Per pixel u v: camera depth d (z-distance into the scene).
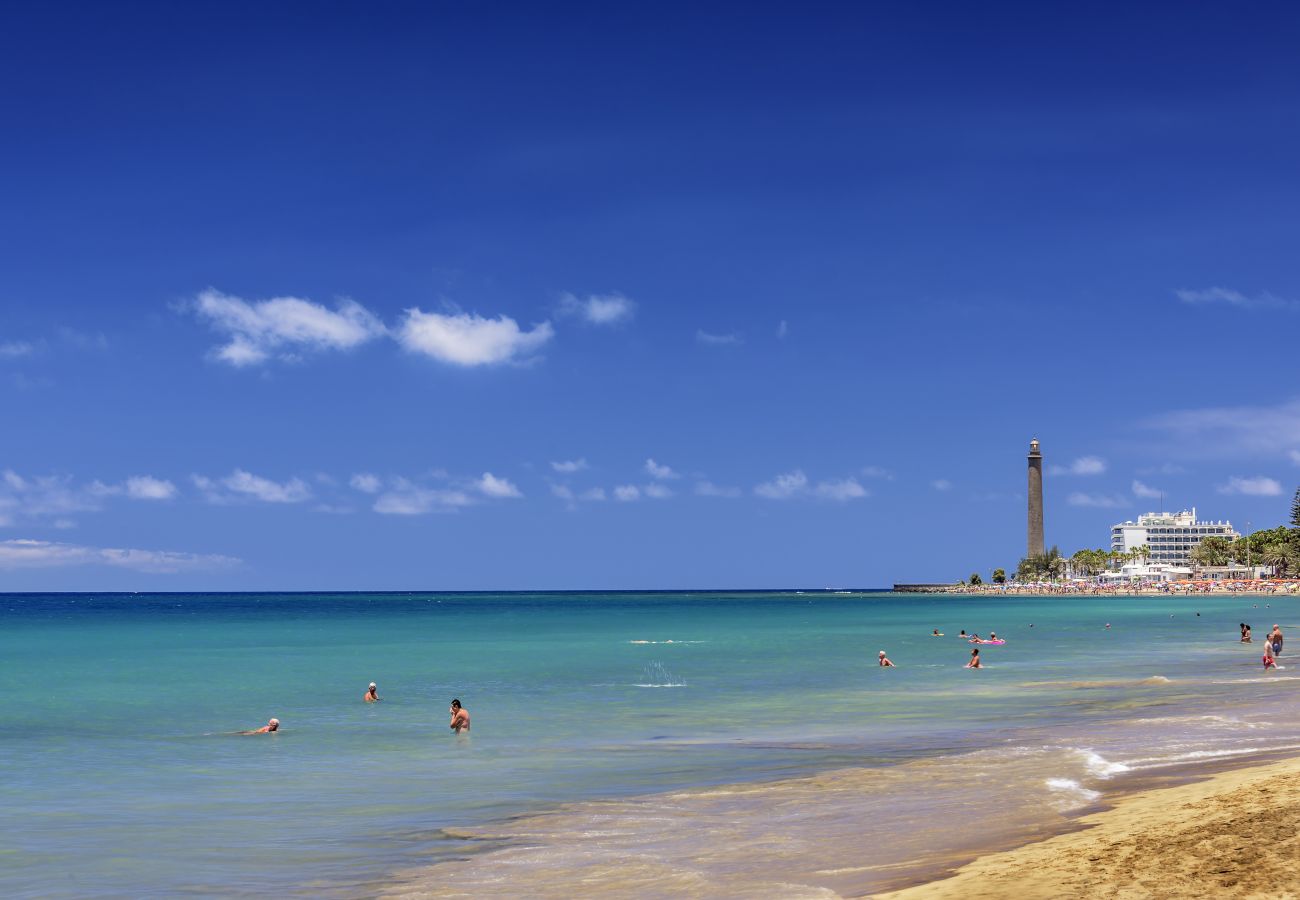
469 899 15.16
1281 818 15.08
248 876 16.98
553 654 80.69
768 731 34.28
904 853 16.39
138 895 16.02
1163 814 16.81
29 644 99.56
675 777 25.47
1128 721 32.97
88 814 22.17
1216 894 12.30
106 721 39.78
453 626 144.75
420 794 24.00
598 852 17.73
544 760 28.77
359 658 77.50
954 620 149.88
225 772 27.67
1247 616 152.12
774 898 14.26
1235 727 30.16
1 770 28.30
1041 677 53.50
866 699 44.03
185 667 68.88
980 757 26.14
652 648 88.31
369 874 16.92
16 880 16.92
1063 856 14.70
